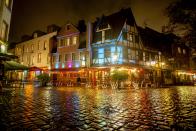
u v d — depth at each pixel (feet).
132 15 97.86
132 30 95.55
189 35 18.07
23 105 26.37
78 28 106.32
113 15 100.63
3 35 58.59
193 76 142.92
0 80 45.93
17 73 115.44
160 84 95.81
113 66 78.23
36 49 127.65
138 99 35.01
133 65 89.10
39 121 16.96
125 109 23.65
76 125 15.71
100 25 95.40
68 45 106.63
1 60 43.88
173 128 14.96
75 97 38.50
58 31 116.98
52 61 114.93
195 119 18.06
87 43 96.17
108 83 78.23
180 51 130.82
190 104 28.35
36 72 122.01
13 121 16.84
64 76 106.22
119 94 46.65
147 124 16.14
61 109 23.45
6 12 58.59
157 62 110.52
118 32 88.07
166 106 26.27
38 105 26.61
